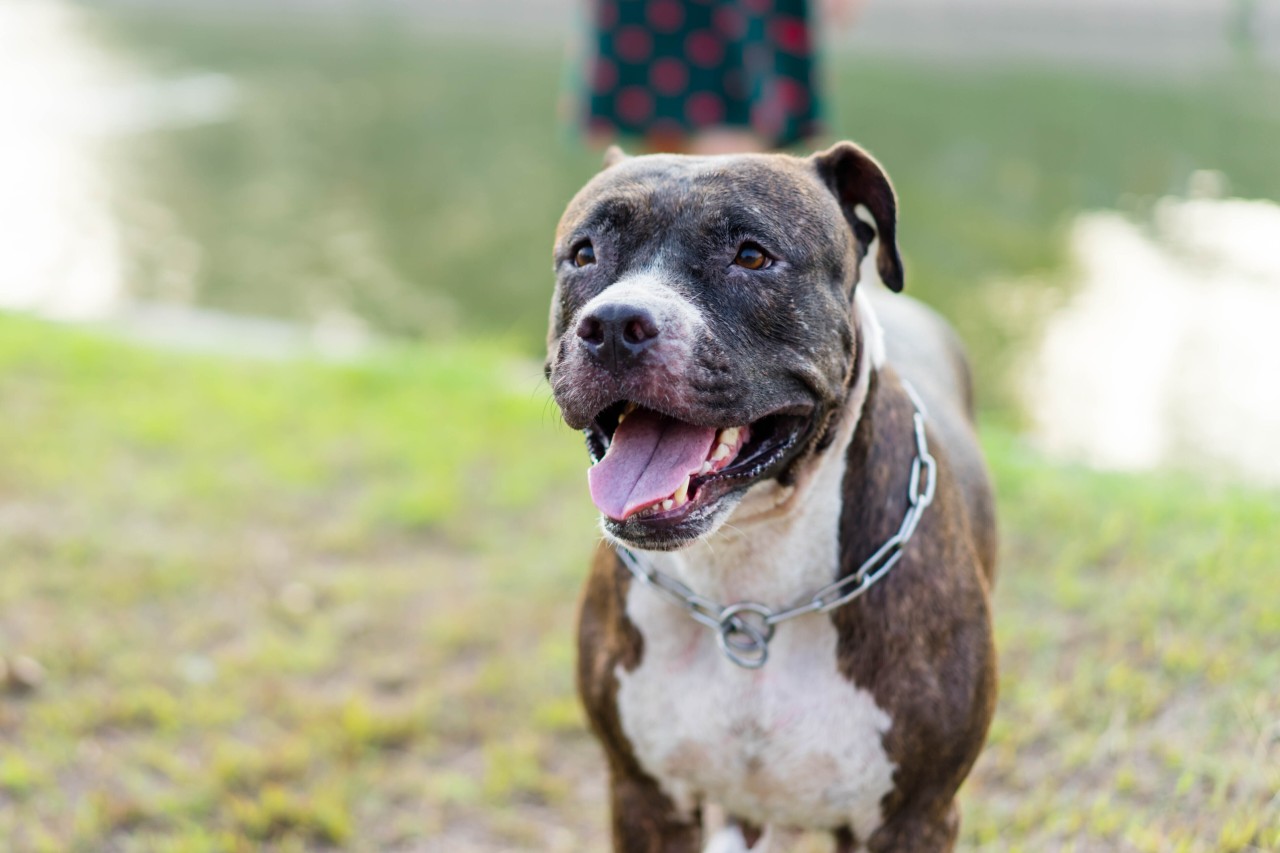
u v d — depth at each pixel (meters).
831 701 2.70
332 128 17.75
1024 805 3.33
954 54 22.58
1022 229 11.09
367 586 5.03
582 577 4.99
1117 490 4.89
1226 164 13.19
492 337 9.33
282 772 3.94
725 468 2.55
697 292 2.54
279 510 5.70
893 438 2.77
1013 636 4.02
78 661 4.49
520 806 3.84
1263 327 8.52
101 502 5.72
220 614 4.88
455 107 19.34
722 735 2.76
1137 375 7.77
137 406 6.82
